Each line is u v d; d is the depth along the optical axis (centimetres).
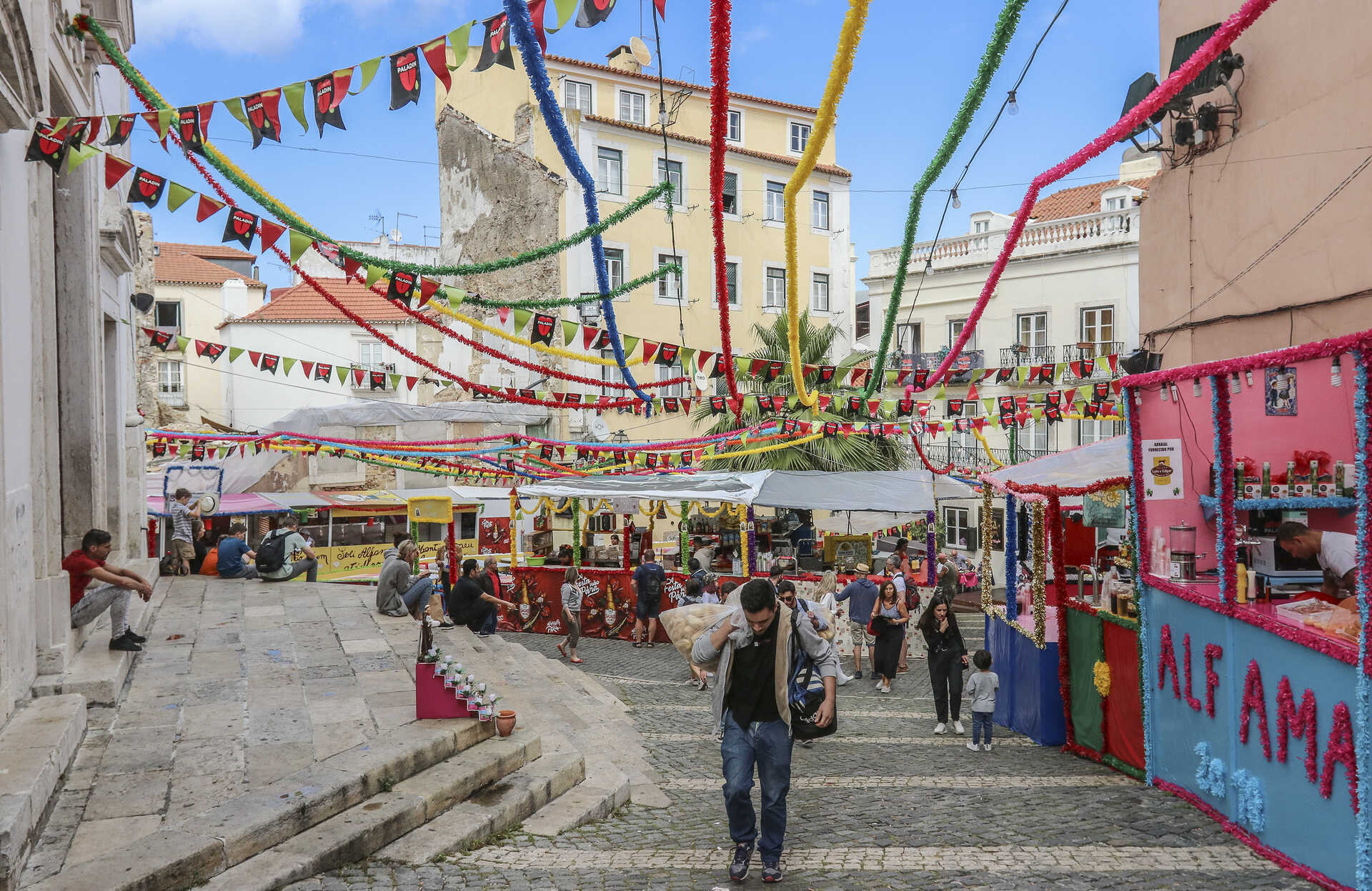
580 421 3061
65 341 943
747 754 535
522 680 1065
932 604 1032
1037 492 907
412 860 530
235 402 3472
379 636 1041
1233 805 631
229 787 552
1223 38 417
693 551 2291
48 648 716
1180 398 752
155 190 609
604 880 526
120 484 1169
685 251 3272
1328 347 538
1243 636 626
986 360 3047
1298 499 800
